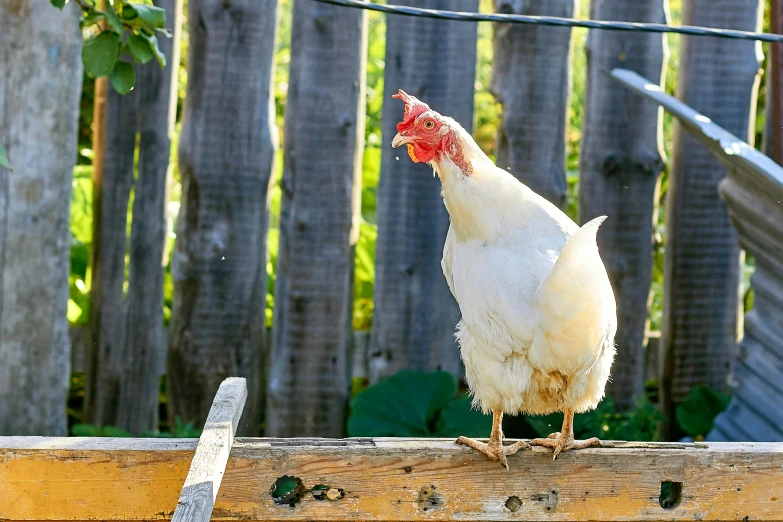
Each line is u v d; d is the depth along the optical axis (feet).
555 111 9.87
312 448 7.24
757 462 7.32
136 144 9.93
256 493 7.22
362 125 9.93
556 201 9.96
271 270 11.69
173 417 10.06
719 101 10.03
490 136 15.24
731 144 8.75
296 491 7.26
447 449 7.28
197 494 6.53
